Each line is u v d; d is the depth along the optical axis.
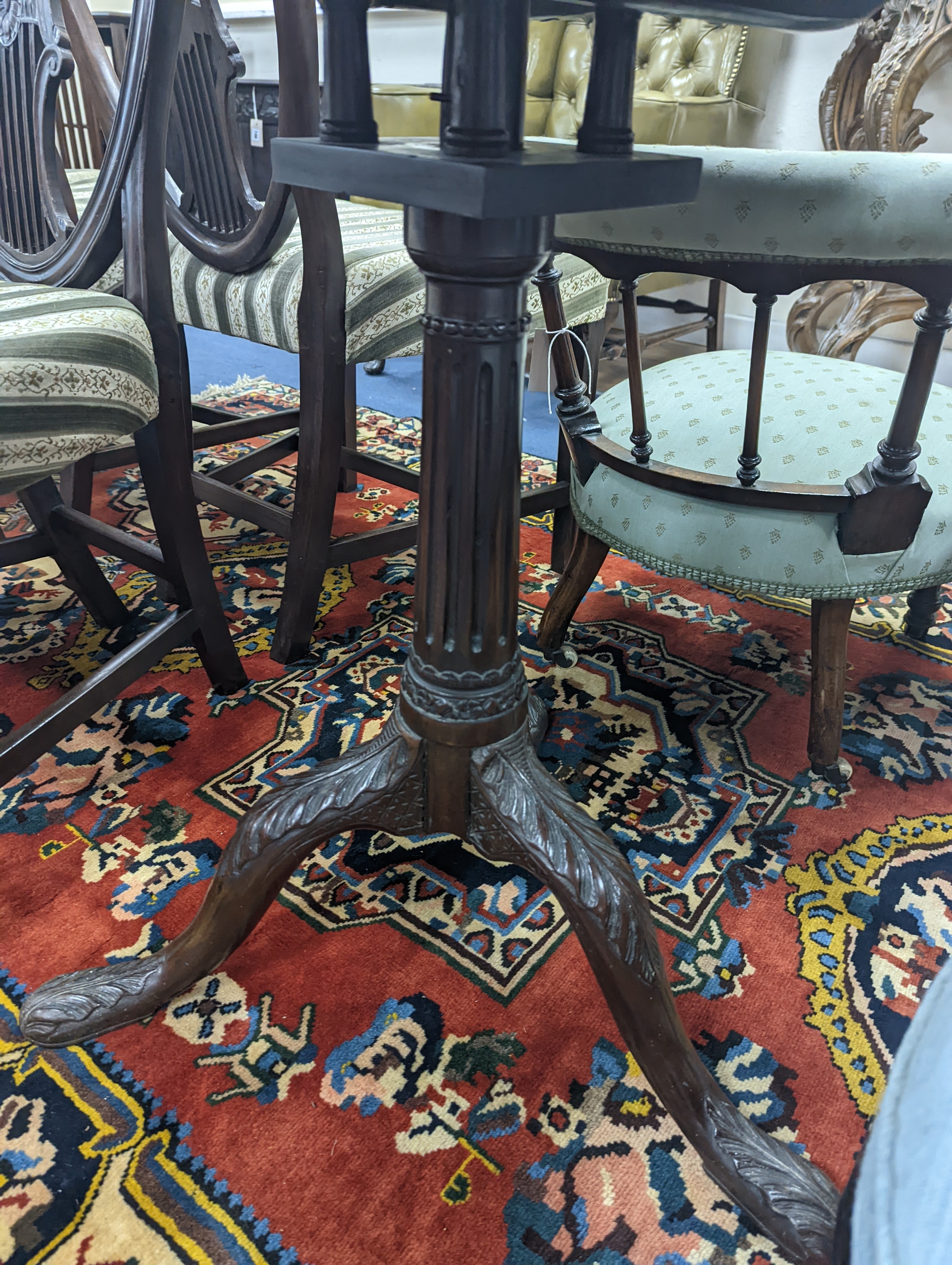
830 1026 0.74
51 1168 0.62
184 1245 0.57
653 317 2.87
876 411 0.88
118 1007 0.71
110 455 1.43
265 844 0.69
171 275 0.99
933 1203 0.23
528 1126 0.65
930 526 0.82
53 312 0.74
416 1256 0.57
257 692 1.16
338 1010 0.74
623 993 0.62
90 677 0.97
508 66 0.44
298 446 1.26
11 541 1.15
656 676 1.22
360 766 0.69
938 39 1.76
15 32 0.83
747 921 0.83
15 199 0.92
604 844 0.65
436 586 0.61
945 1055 0.28
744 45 2.18
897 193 0.56
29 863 0.87
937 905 0.86
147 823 0.93
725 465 0.84
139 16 0.73
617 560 1.57
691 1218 0.60
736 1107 0.65
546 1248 0.58
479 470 0.57
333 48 0.51
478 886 0.87
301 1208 0.60
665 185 0.48
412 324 1.10
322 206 0.93
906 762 1.06
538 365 2.40
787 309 2.61
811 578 0.84
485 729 0.64
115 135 0.79
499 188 0.40
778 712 1.15
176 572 1.02
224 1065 0.69
